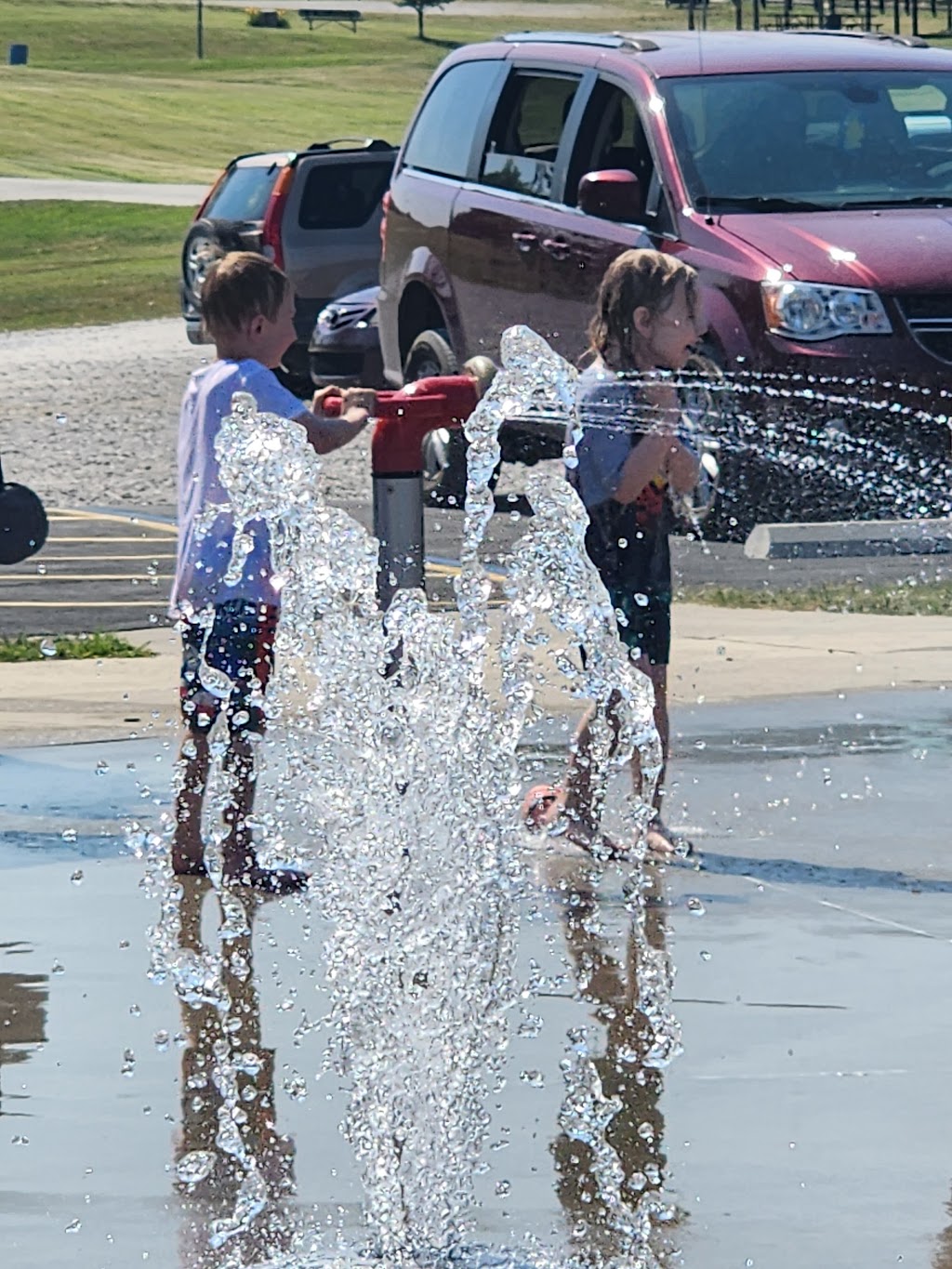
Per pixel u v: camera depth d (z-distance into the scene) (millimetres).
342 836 7578
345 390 10859
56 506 25984
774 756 12227
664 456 10391
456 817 7559
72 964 8461
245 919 9094
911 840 10438
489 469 8008
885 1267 5848
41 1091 7152
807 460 20156
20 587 19453
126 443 31578
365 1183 6414
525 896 9461
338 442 10352
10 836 10398
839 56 22594
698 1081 7219
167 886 9609
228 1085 7191
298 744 10203
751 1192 6340
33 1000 8031
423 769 7621
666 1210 6227
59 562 21031
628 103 21969
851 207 21094
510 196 22859
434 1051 6980
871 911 9266
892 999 8078
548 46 23156
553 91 22812
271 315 10039
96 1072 7312
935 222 20875
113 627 17125
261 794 10305
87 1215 6207
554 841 10297
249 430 8305
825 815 10914
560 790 10336
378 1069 6902
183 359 42562
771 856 10164
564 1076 7242
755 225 20547
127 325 51219
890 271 20141
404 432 11102
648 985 8234
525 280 22422
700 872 9883
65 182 100625
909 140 21828
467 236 23344
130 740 12453
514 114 23312
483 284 23125
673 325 10516
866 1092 7133
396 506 11133
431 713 7746
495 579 19078
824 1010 7965
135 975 8328
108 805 10984
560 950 8664
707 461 19859
